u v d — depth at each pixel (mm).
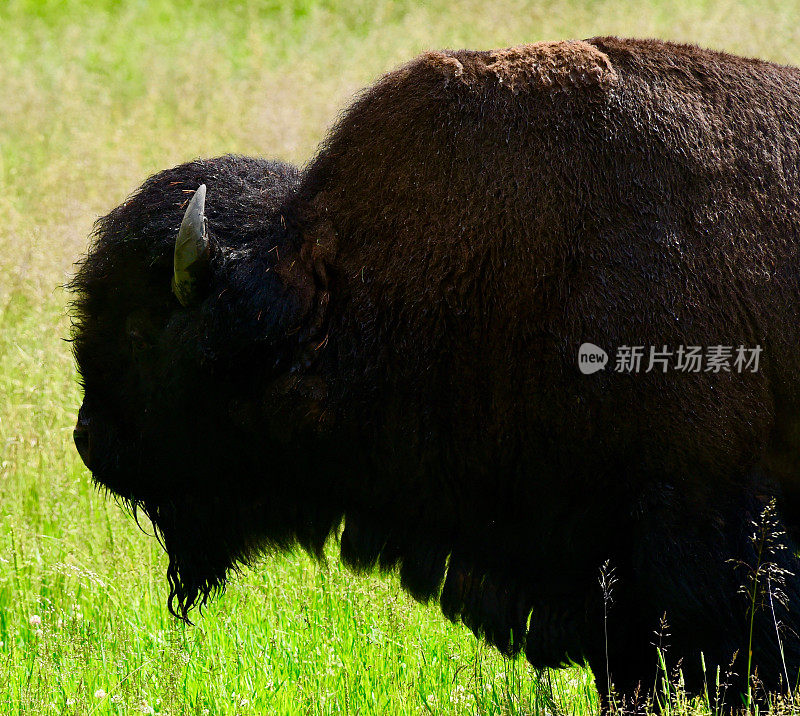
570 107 12062
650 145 11836
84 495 19484
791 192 11875
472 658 14688
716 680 11562
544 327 11727
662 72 12289
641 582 11820
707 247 11617
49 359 21297
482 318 11891
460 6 45250
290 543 14242
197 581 14438
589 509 12078
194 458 13312
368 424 12539
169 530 14195
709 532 11539
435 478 12562
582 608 12773
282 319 12305
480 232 11930
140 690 13836
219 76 40938
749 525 11555
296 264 12406
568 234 11758
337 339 12461
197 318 12523
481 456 12211
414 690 13898
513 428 11977
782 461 12023
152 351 12984
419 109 12391
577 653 13109
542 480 12094
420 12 46094
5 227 25453
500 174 11992
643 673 12664
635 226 11688
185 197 12875
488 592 13430
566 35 40844
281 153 31172
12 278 23922
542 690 13781
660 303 11531
